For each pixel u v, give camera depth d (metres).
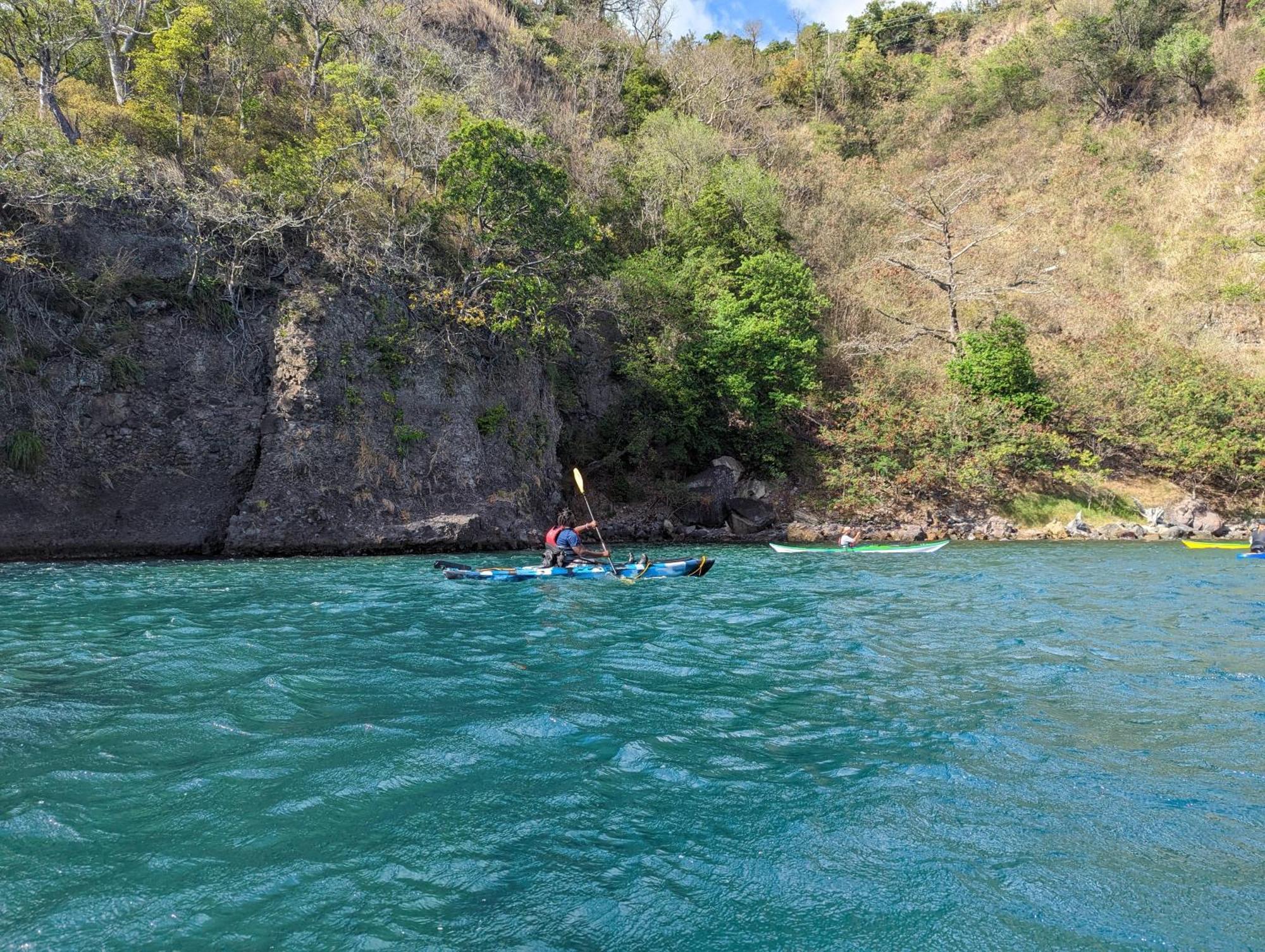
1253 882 3.65
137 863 3.68
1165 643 8.81
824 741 5.56
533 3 49.72
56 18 19.70
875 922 3.33
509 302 21.73
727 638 9.06
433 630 9.26
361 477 18.66
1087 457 26.52
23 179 16.88
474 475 20.48
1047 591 12.80
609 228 28.34
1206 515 25.20
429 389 20.38
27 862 3.64
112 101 23.58
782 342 26.75
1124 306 36.12
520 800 4.50
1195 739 5.59
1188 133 45.19
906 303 35.47
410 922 3.25
